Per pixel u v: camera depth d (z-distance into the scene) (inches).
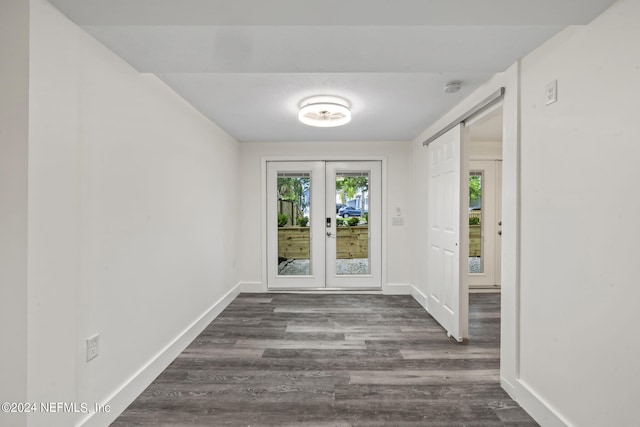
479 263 179.2
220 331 119.0
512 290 76.1
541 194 66.9
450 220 116.0
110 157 68.6
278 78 88.8
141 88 80.2
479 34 61.6
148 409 72.7
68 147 55.4
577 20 54.7
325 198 175.2
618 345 50.0
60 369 53.7
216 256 135.9
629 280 48.2
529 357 70.8
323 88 95.5
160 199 89.7
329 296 165.8
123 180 73.1
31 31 48.2
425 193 145.7
